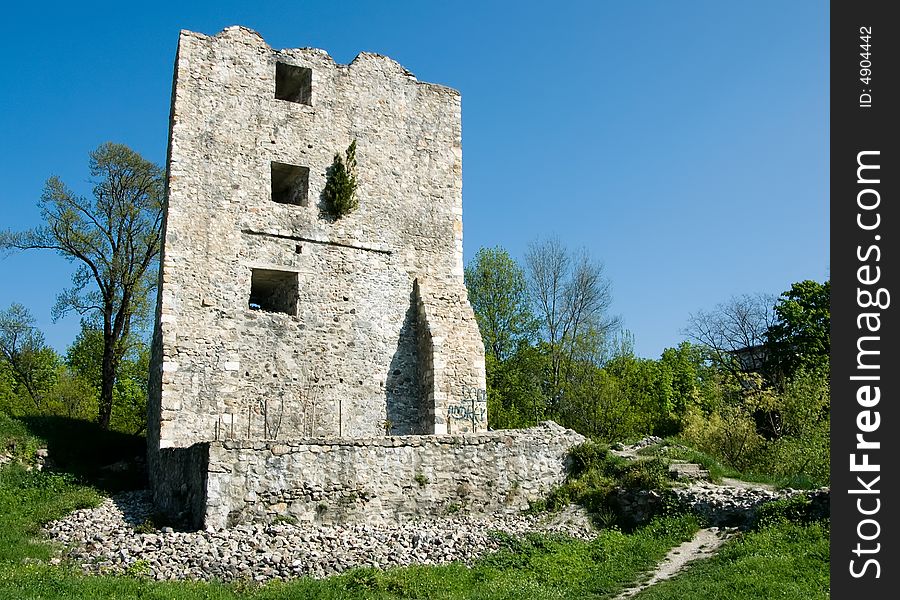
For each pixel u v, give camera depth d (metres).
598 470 18.72
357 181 22.67
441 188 24.00
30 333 35.38
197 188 20.52
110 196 29.03
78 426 22.33
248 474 15.12
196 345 19.42
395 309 22.36
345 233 22.16
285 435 19.94
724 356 38.81
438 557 14.42
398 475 16.81
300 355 20.69
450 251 23.56
